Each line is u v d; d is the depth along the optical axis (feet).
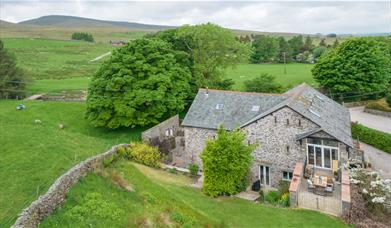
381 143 144.15
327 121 112.37
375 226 78.59
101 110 157.28
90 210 63.05
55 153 84.79
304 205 90.48
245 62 204.03
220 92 136.15
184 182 108.99
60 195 62.49
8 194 64.39
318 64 226.79
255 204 92.73
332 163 103.86
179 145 146.72
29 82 232.53
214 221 77.56
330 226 78.95
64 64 360.07
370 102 208.64
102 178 75.77
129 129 164.76
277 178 112.68
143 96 150.82
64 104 192.95
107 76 159.22
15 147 85.97
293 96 119.75
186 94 174.09
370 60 212.02
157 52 166.50
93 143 104.94
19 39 506.89
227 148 97.35
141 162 112.47
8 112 175.73
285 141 109.60
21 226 51.08
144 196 75.72
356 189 92.84
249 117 121.29
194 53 196.03
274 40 448.65
